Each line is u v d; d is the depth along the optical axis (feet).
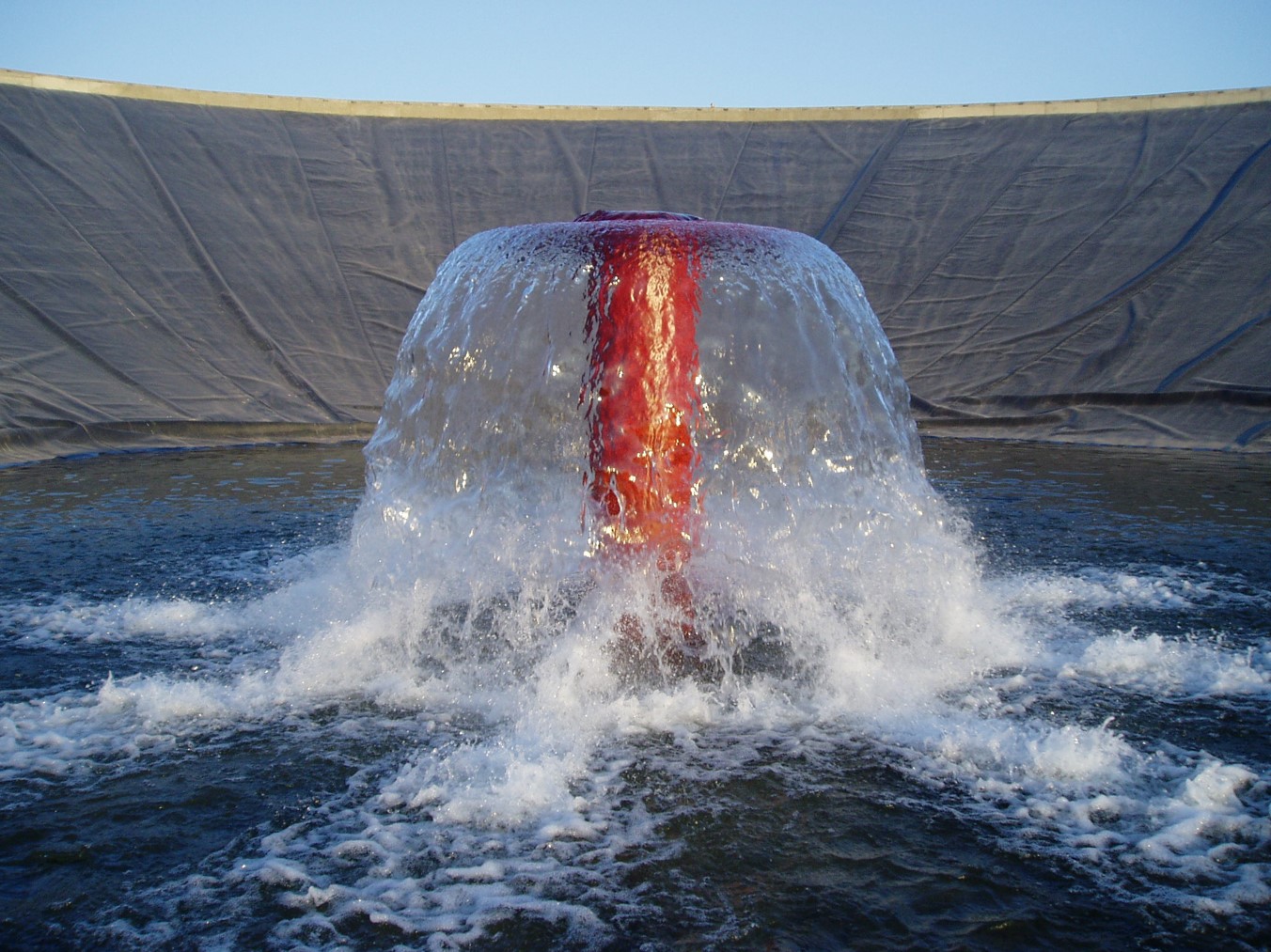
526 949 6.08
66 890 6.71
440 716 9.61
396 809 7.81
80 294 41.27
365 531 13.79
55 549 16.93
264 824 7.59
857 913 6.44
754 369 12.69
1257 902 6.52
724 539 12.57
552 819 7.63
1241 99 56.54
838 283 13.64
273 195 52.03
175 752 8.84
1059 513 20.81
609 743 8.99
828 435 13.17
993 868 6.93
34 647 11.73
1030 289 46.60
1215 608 13.32
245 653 11.53
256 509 21.20
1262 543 17.53
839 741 9.03
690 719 9.50
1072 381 40.47
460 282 13.57
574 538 13.33
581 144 61.11
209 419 36.32
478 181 56.85
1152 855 7.10
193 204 49.29
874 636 11.66
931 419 39.68
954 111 61.57
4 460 30.07
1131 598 13.84
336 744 8.99
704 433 12.58
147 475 27.04
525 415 12.96
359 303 46.37
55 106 52.06
